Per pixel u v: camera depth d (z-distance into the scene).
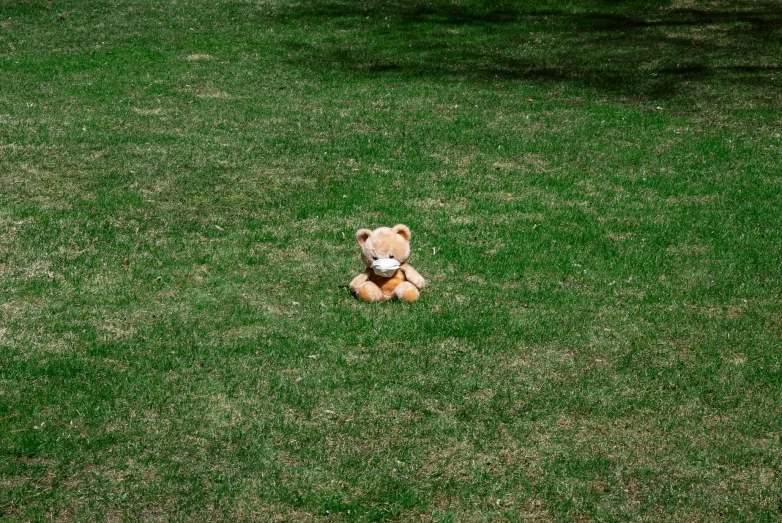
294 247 8.58
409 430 5.50
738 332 7.00
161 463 5.09
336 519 4.69
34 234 8.59
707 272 8.23
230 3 22.20
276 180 10.62
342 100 14.71
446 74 16.72
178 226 9.00
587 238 9.04
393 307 7.30
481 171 11.27
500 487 4.98
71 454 5.13
